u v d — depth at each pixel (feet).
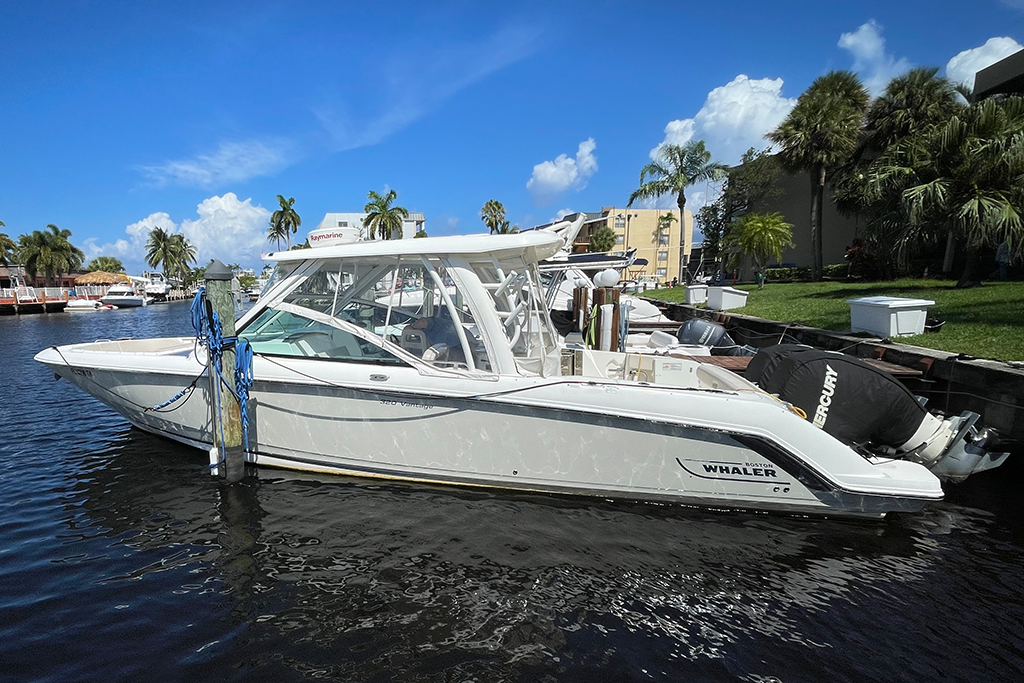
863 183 64.75
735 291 46.70
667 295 82.84
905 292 43.52
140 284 229.04
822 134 71.20
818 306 42.73
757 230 67.82
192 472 16.63
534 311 16.89
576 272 49.03
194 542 12.94
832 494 13.51
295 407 15.46
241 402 15.37
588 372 19.42
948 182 37.01
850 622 10.44
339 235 19.95
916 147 40.09
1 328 90.58
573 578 11.63
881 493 13.24
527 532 13.25
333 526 13.52
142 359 16.67
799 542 13.06
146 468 17.08
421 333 15.02
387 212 123.65
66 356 17.40
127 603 10.77
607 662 9.29
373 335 15.15
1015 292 36.37
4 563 12.16
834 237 86.84
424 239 14.82
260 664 9.18
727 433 13.47
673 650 9.61
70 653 9.43
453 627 10.13
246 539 13.01
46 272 179.42
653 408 13.57
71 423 23.11
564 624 10.25
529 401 13.89
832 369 14.69
